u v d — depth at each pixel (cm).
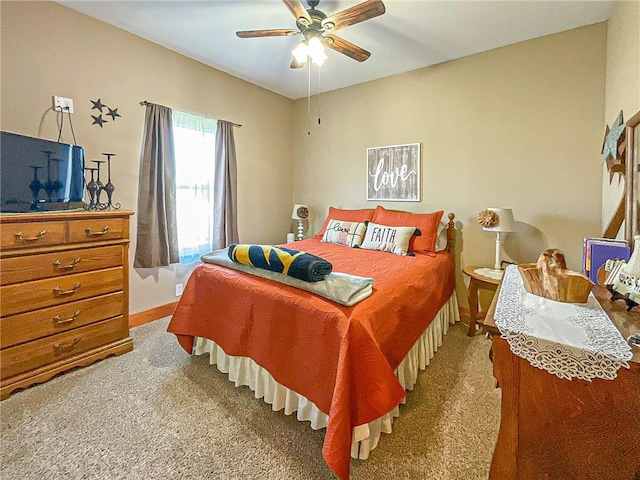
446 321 276
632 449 76
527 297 114
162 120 287
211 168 339
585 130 249
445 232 310
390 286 178
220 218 343
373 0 174
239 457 139
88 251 205
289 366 157
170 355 228
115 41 258
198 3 226
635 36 176
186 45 288
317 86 389
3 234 169
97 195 233
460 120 307
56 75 228
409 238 288
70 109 236
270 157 412
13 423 156
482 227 279
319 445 147
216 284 200
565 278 108
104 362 216
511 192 284
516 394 89
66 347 198
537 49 266
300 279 167
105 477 128
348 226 331
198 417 165
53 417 161
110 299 219
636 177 143
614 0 213
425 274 223
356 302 151
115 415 164
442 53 296
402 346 168
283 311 162
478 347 246
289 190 445
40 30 220
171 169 296
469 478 128
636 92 173
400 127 346
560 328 89
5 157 182
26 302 179
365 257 264
